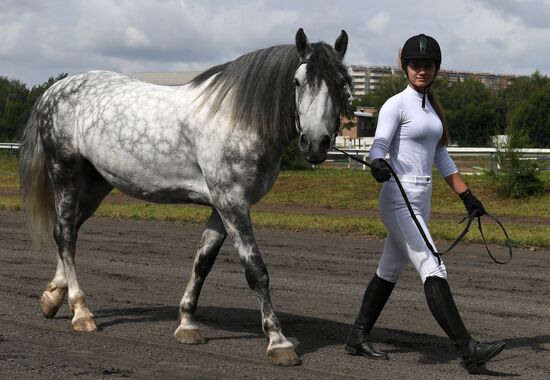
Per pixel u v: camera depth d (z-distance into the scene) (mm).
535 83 102500
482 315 6988
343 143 37719
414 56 5074
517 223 15195
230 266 9500
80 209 6637
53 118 6355
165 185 5766
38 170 6609
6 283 8109
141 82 6320
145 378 4762
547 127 67500
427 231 5102
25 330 6051
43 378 4711
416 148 5105
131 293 7746
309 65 4859
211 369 5012
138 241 11711
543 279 8938
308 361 5273
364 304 5438
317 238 12516
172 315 6750
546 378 4953
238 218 5344
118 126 5910
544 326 6574
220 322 6508
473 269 9578
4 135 34594
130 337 5918
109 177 6055
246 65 5383
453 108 100812
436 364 5258
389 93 73250
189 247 11172
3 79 59500
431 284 5008
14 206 16812
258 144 5297
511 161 19297
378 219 15234
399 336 6102
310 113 4797
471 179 20859
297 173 24953
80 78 6445
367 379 4832
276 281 8555
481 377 4930
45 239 6723
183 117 5625
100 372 4867
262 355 5422
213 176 5414
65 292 6504
